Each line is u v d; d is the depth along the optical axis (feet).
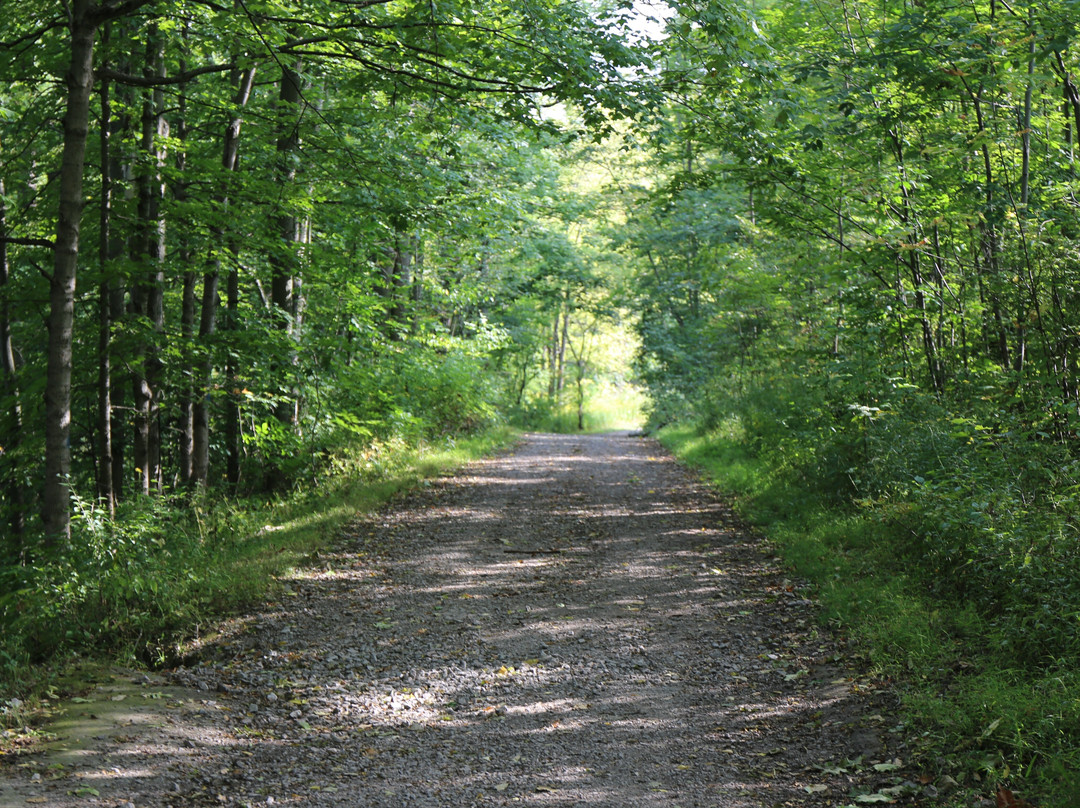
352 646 25.55
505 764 17.85
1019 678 17.90
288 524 38.50
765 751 17.62
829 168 37.58
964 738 16.35
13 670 22.20
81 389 38.78
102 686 22.17
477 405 75.41
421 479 50.90
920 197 35.27
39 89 40.70
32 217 38.99
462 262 69.31
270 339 40.93
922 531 27.27
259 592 29.60
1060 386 26.58
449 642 25.67
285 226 44.78
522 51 29.96
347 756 18.62
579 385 142.82
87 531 28.35
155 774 17.28
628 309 111.04
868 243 35.45
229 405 45.29
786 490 40.73
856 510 34.01
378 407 55.62
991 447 26.68
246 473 47.65
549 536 38.27
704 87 33.27
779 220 38.58
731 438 61.87
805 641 23.91
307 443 46.37
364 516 41.45
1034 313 27.53
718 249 57.16
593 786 16.57
